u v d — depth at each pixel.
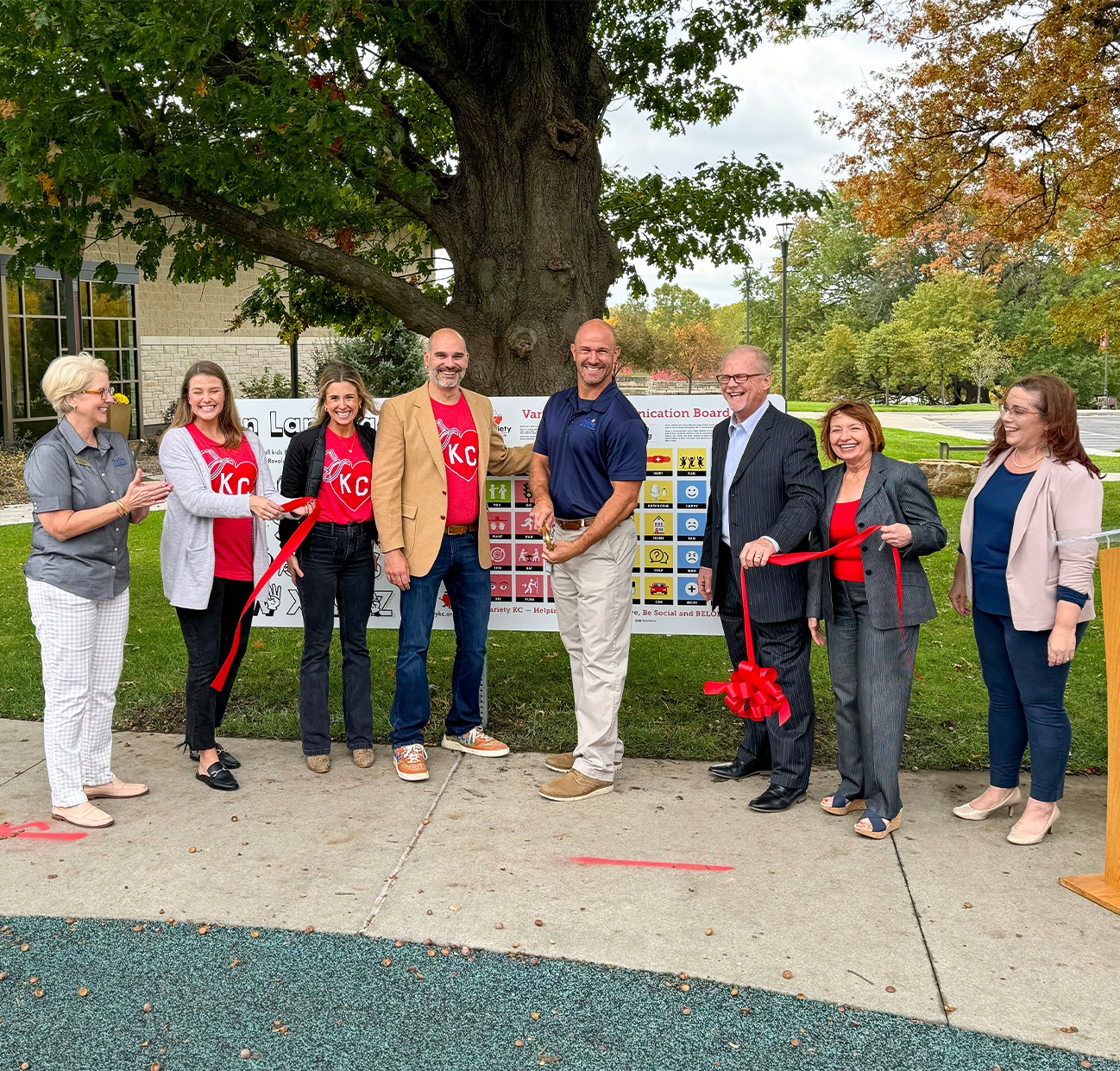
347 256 7.00
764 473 4.23
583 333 4.33
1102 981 2.98
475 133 7.19
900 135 11.20
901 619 3.89
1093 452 27.31
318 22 5.77
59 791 4.08
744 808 4.30
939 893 3.51
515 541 5.35
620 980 2.98
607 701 4.41
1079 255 13.09
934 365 67.69
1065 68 9.82
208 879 3.62
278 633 7.52
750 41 9.09
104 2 5.27
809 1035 2.73
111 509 3.97
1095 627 7.61
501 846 3.90
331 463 4.65
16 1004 2.85
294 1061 2.62
